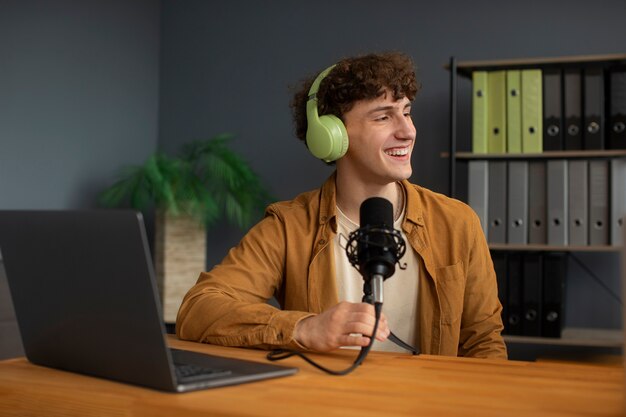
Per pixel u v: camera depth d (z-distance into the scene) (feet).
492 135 12.26
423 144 14.12
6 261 4.03
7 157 13.25
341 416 2.94
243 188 14.05
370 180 5.61
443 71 14.11
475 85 12.34
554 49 13.50
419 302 5.65
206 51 16.03
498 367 3.99
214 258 15.64
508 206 12.15
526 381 3.61
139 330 3.38
